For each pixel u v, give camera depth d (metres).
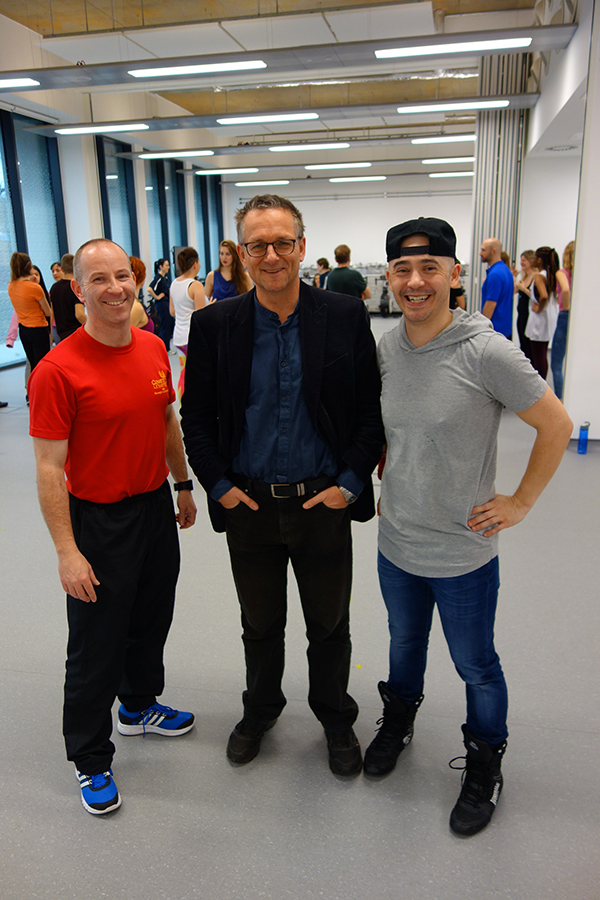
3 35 7.36
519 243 8.56
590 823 1.54
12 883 1.40
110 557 1.56
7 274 9.04
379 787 1.66
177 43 7.75
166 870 1.42
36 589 2.73
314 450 1.53
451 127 14.61
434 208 16.41
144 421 1.57
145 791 1.66
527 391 1.32
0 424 5.71
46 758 1.77
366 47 5.45
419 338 1.41
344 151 16.27
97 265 1.42
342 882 1.39
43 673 2.14
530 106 7.65
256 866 1.43
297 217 1.42
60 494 1.47
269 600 1.68
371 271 16.69
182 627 2.42
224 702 2.01
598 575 2.75
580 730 1.83
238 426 1.53
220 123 8.35
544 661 2.14
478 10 7.88
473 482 1.40
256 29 7.35
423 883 1.38
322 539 1.58
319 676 1.70
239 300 1.52
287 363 1.49
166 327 10.00
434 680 2.08
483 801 1.54
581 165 4.55
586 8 4.86
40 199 9.87
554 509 3.53
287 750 1.81
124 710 1.88
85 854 1.47
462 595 1.46
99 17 7.68
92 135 10.30
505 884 1.38
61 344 1.50
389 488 1.53
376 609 2.53
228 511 1.62
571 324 4.81
